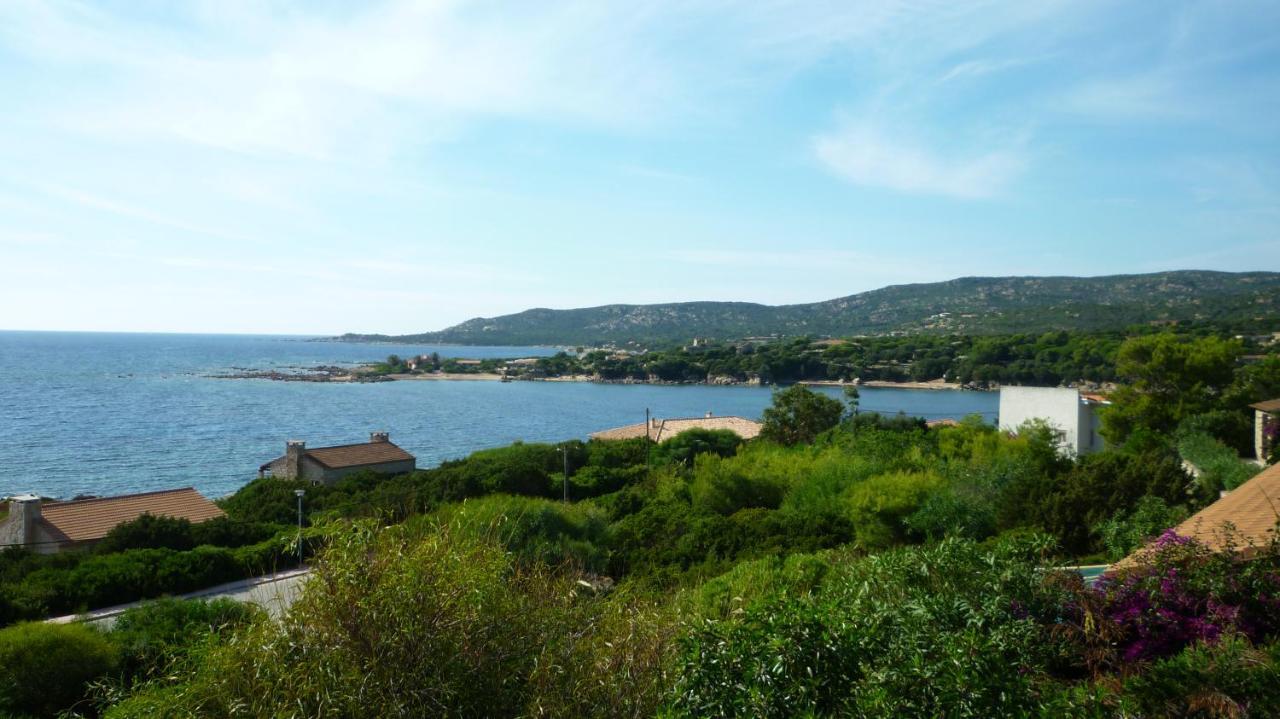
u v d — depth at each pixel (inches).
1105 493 707.4
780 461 1360.7
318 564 212.4
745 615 212.5
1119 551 577.9
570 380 7485.2
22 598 727.7
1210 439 1248.8
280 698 197.3
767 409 1966.0
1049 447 1157.1
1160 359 1588.3
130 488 2220.7
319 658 196.2
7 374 6879.9
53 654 423.5
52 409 4249.5
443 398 5698.8
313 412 4527.6
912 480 892.6
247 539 1027.9
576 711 208.7
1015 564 262.1
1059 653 242.1
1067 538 680.4
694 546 847.7
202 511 1163.3
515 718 203.0
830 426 1899.6
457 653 201.0
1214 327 4704.7
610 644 231.8
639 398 5713.6
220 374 7401.6
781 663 184.7
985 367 5315.0
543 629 226.2
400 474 1625.2
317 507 1320.1
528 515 745.6
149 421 3858.3
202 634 235.3
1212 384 1614.2
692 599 399.5
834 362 6619.1
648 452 1781.5
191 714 198.5
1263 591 251.1
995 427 1545.3
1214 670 194.5
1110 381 4128.9
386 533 221.0
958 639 192.4
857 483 1034.7
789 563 492.4
